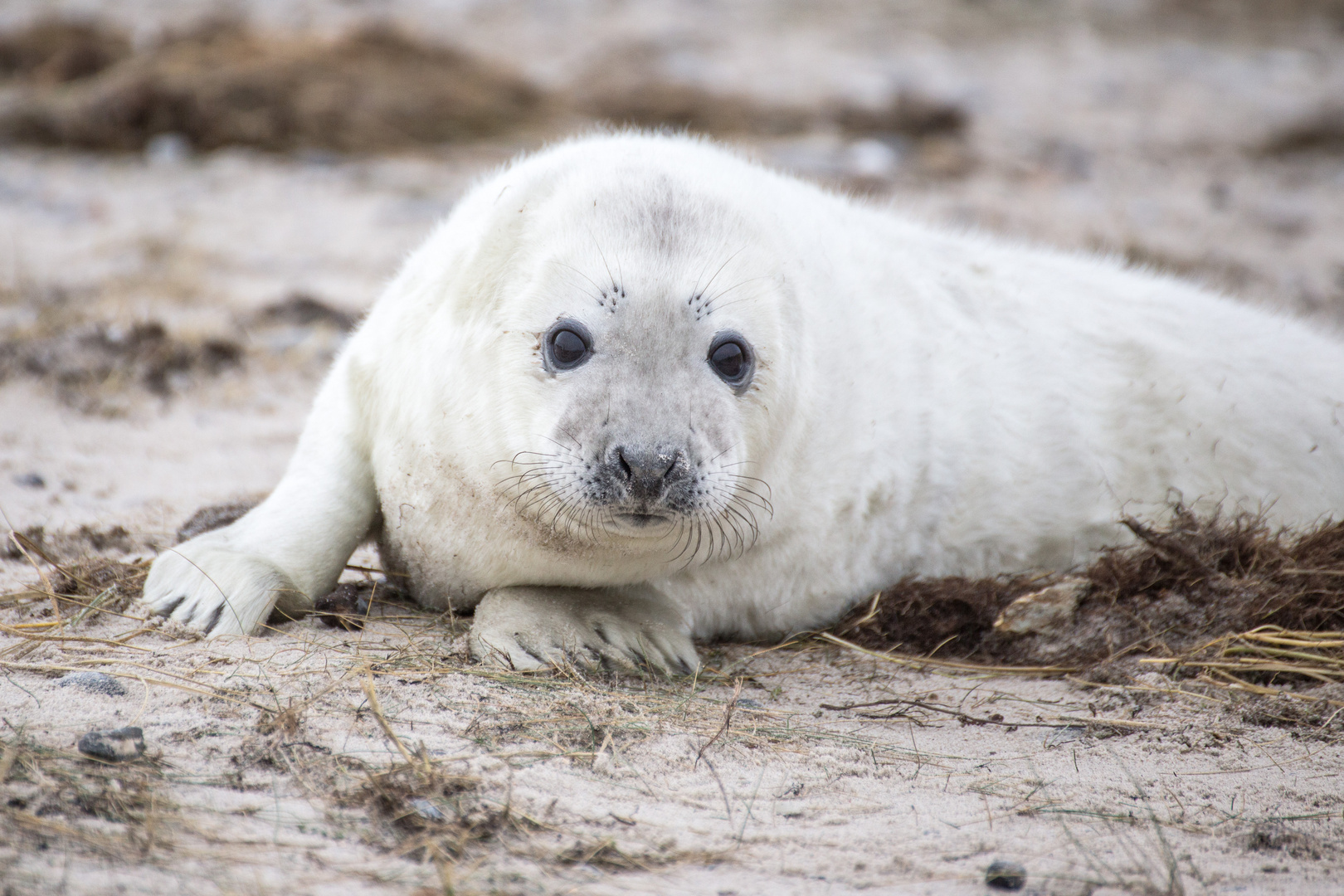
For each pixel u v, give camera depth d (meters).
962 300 17.56
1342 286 34.91
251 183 38.19
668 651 13.88
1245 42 66.06
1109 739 12.41
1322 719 12.73
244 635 13.13
